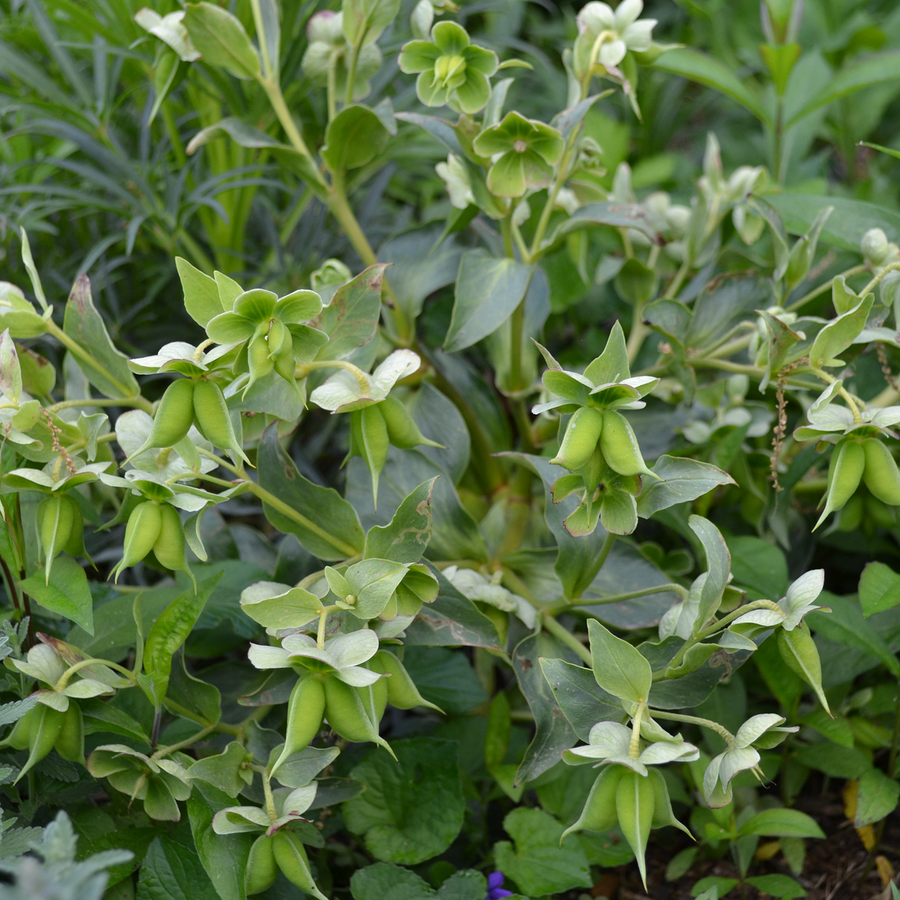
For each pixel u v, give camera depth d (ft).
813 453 4.53
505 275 4.43
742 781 4.45
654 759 3.88
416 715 4.70
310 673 3.92
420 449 4.58
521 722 4.71
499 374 4.73
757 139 7.00
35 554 4.28
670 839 4.58
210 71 4.79
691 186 6.27
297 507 4.25
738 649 4.01
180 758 4.12
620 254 5.06
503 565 4.52
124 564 4.01
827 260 4.86
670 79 6.92
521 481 4.77
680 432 4.79
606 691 4.04
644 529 4.96
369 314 4.12
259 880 4.03
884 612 4.51
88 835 4.18
